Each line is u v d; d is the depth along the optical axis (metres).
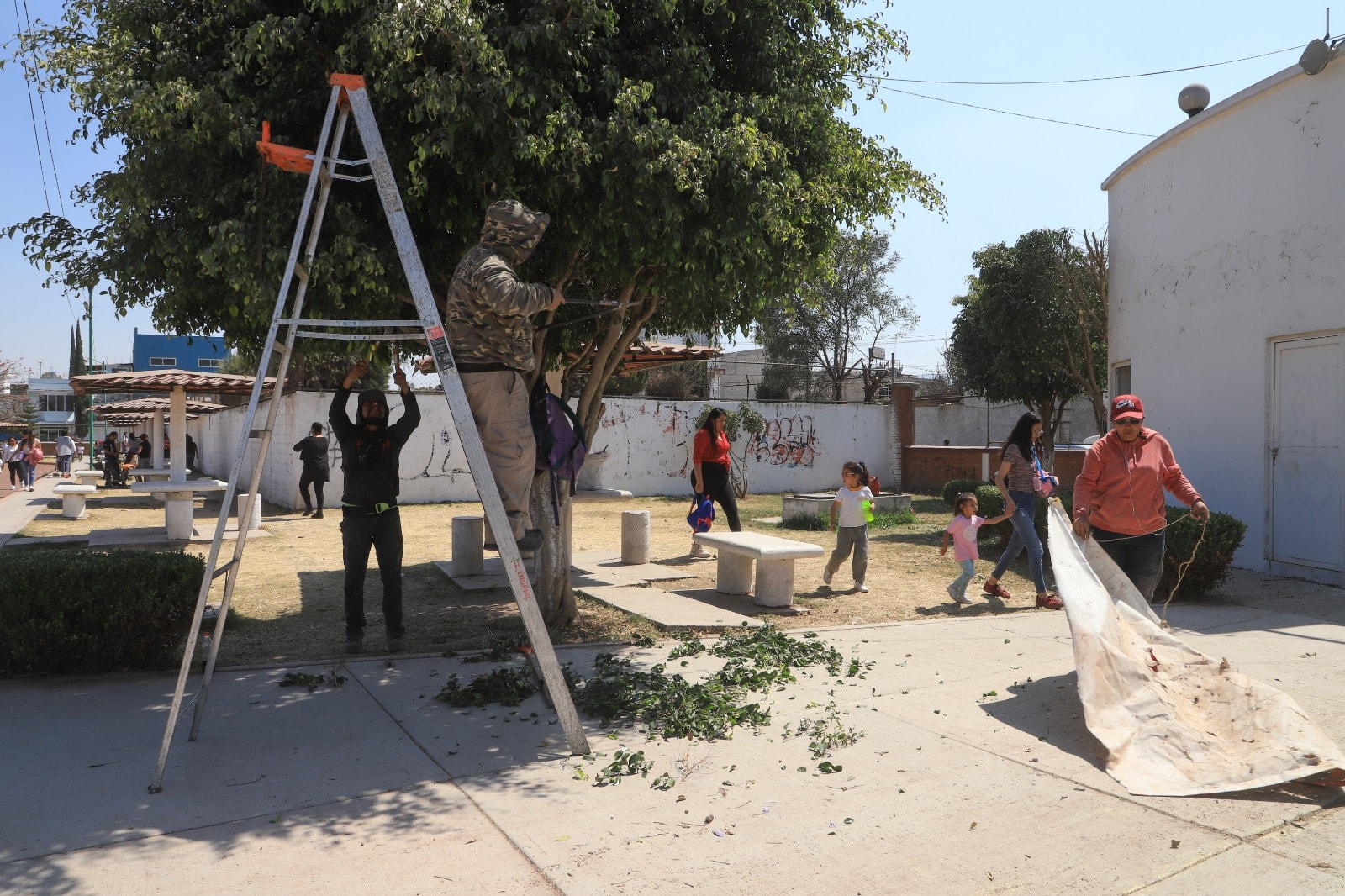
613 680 5.75
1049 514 5.52
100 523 17.31
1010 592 9.74
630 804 3.93
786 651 6.57
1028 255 16.98
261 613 8.50
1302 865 3.38
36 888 3.16
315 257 5.45
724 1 6.39
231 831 3.64
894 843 3.56
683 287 6.42
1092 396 16.45
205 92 5.27
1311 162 9.66
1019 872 3.34
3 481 33.31
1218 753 4.29
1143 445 5.92
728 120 6.52
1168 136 11.83
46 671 6.09
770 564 8.62
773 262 6.92
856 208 7.71
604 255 6.48
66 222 5.91
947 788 4.11
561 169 5.90
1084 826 3.71
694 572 10.85
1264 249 10.28
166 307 6.26
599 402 7.96
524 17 6.04
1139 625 5.32
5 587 5.83
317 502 17.91
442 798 3.99
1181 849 3.51
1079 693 4.68
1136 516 5.88
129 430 42.69
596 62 6.39
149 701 5.43
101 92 5.31
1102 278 14.50
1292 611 8.20
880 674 6.06
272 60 5.72
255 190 5.52
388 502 6.83
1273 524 10.27
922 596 9.52
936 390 39.16
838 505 9.77
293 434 19.38
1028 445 8.95
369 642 7.25
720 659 6.52
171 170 5.51
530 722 5.05
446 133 5.57
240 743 4.68
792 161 7.14
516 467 4.61
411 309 6.92
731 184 6.08
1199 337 11.41
